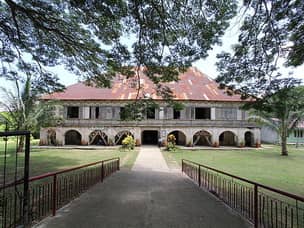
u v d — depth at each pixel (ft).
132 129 104.53
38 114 82.69
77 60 36.47
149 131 120.26
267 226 16.56
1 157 64.49
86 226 15.10
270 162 61.11
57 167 49.08
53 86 39.81
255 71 26.71
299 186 34.88
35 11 27.14
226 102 106.83
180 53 29.25
